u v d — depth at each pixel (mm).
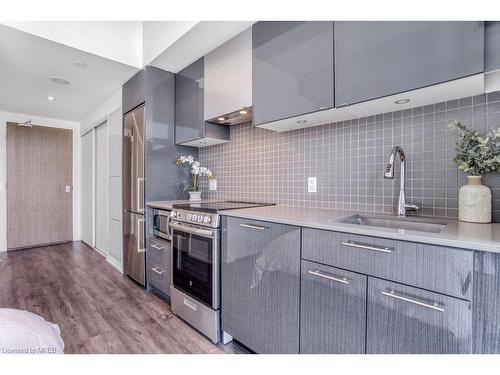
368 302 1026
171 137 2705
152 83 2543
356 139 1695
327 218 1349
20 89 3053
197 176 2887
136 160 2672
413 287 919
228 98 2059
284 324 1320
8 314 685
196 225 1848
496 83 1164
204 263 1775
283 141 2121
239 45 1961
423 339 899
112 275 2938
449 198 1356
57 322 1925
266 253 1401
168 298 2334
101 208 3820
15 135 4027
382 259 990
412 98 1271
